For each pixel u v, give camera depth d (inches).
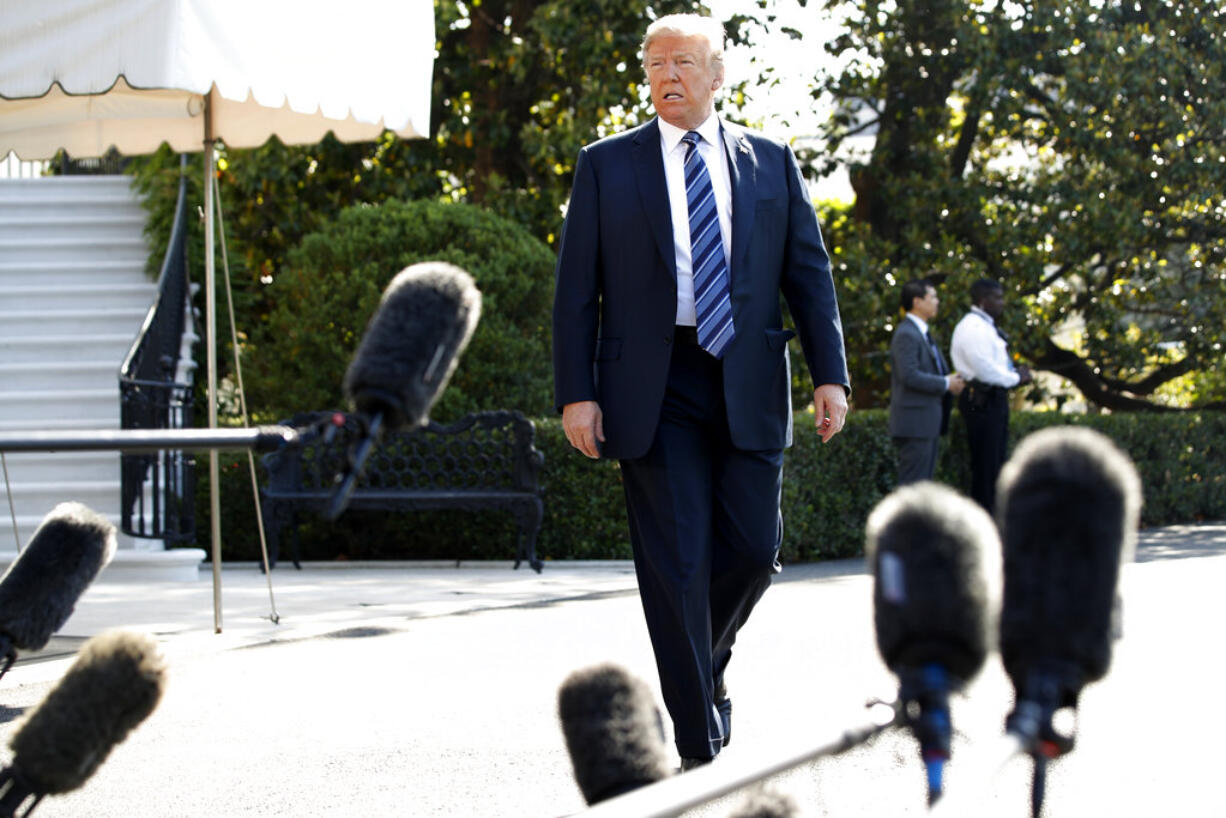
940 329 535.8
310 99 230.2
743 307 146.0
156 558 333.7
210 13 215.2
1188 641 227.1
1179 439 542.6
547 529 384.8
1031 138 584.1
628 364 145.0
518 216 495.2
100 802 146.2
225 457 383.6
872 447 427.2
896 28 564.4
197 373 443.5
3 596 54.9
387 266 409.4
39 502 368.8
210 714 184.5
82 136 309.7
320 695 194.9
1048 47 541.0
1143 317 629.6
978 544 39.9
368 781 153.5
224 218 502.0
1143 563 341.4
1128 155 544.7
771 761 37.6
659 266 145.5
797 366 546.9
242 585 320.5
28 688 199.2
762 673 203.9
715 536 149.2
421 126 251.9
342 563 370.6
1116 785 148.3
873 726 40.1
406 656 222.2
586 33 475.8
